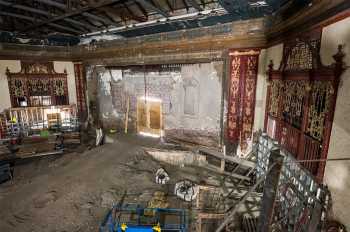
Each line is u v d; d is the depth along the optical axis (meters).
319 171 3.38
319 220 3.19
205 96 7.92
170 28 7.74
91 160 8.22
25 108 10.30
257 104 6.78
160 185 6.75
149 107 9.65
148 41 8.70
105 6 5.89
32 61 10.12
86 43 10.36
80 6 6.23
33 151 9.57
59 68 10.84
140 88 9.70
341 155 2.91
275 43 5.61
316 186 3.45
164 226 4.87
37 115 10.70
